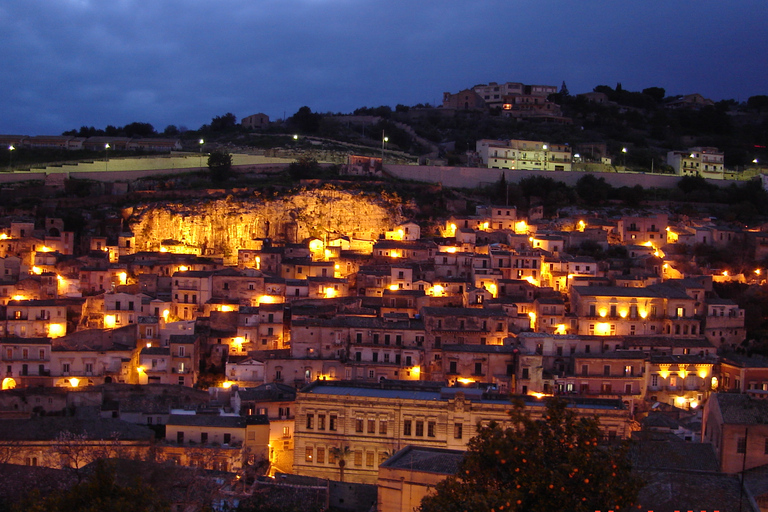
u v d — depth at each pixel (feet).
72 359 554.05
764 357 587.27
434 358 545.44
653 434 390.63
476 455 242.78
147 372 545.85
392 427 401.49
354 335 555.28
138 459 371.76
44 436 411.34
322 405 409.49
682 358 562.66
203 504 312.91
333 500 361.30
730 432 320.91
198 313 632.79
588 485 226.79
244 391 490.08
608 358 540.11
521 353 518.37
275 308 602.85
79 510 242.78
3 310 602.44
